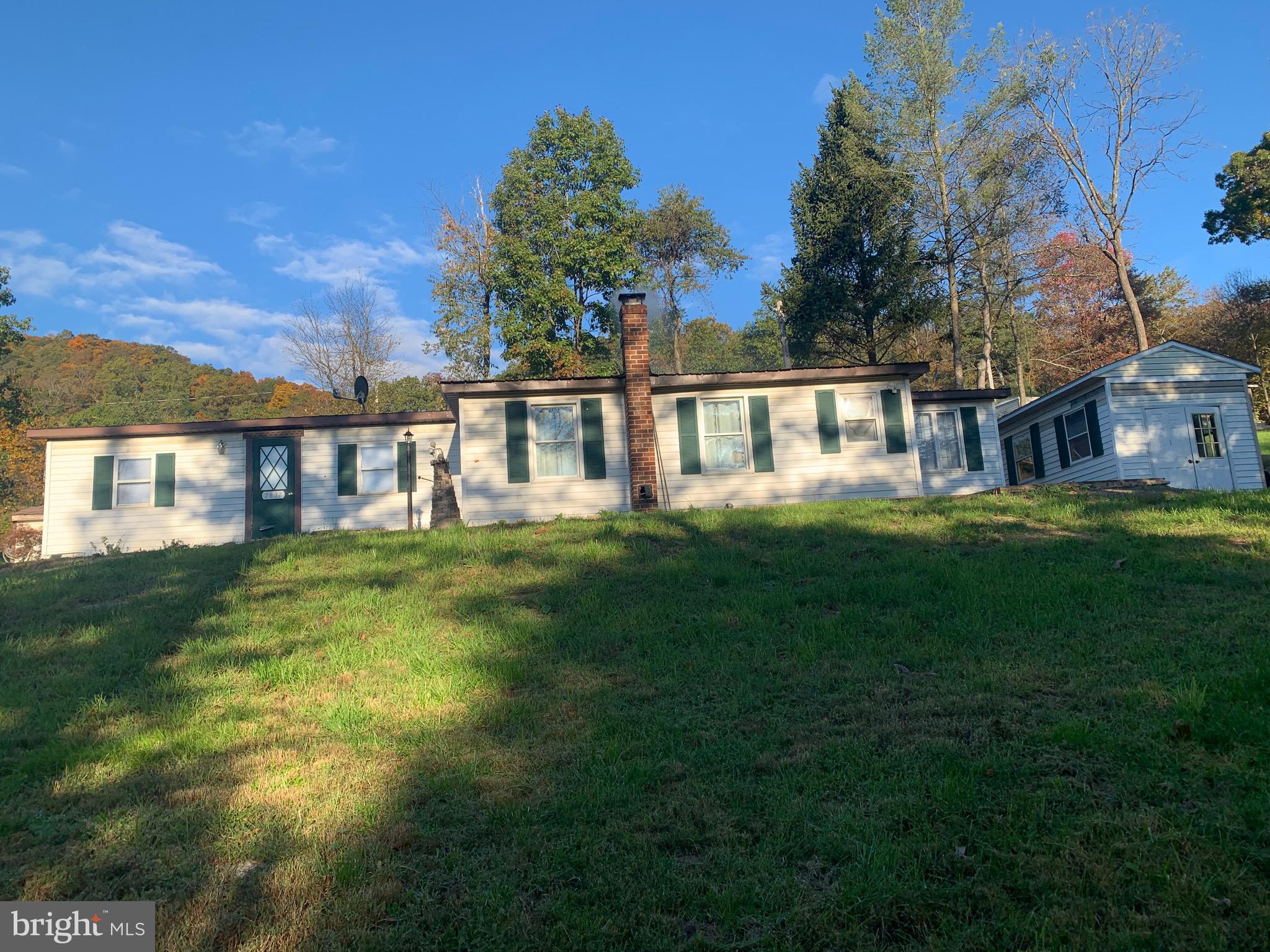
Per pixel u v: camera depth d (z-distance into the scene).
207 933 4.27
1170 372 20.81
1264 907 4.11
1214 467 20.64
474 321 37.03
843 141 37.50
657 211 49.91
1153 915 4.13
